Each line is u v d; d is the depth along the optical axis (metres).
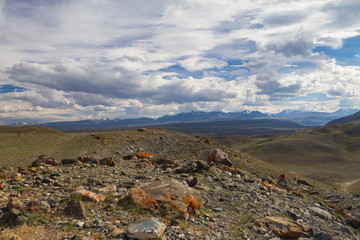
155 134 90.62
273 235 10.08
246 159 66.25
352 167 149.12
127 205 10.46
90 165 24.30
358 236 13.83
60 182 14.59
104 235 7.60
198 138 91.50
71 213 9.03
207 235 8.88
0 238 6.61
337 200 23.12
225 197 14.56
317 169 145.62
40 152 58.25
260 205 13.83
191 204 11.12
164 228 8.20
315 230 11.88
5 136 81.81
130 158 35.94
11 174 17.25
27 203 8.96
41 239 6.98
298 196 19.80
